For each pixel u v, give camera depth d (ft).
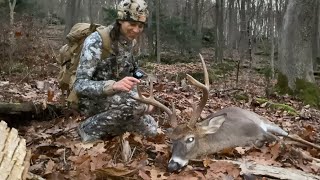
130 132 8.49
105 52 7.72
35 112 9.64
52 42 29.55
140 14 7.58
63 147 7.82
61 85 8.46
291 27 20.97
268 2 60.75
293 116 14.25
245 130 9.44
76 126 9.06
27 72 15.78
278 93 20.26
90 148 7.60
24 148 5.65
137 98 7.95
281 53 21.20
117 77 8.01
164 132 9.37
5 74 16.10
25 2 34.04
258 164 7.86
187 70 27.58
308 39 20.83
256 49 54.95
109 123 8.08
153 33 42.57
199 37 45.19
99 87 7.44
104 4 64.59
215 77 23.44
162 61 40.47
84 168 6.64
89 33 8.02
